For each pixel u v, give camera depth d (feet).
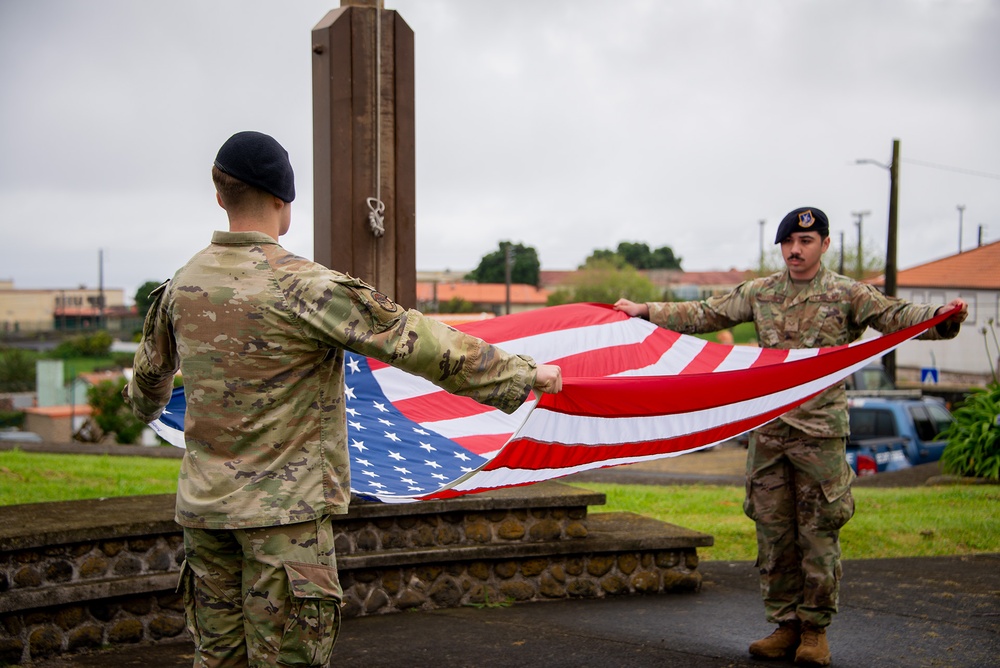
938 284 139.54
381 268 18.75
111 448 57.72
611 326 16.98
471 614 17.66
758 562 15.47
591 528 20.38
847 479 14.73
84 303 359.05
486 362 8.94
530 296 281.74
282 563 8.61
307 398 8.93
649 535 19.57
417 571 17.87
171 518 15.83
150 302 9.69
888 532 25.41
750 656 15.29
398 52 18.83
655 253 365.40
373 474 12.76
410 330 8.71
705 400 13.11
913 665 14.84
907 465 58.80
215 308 8.81
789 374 13.51
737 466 66.49
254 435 8.72
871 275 189.37
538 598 18.78
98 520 15.52
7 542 14.08
